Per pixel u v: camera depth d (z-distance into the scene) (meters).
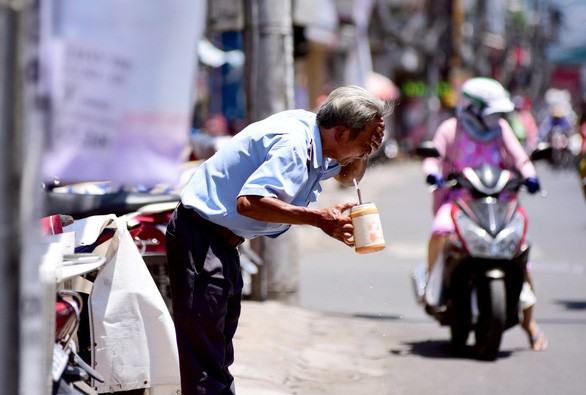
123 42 7.05
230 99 46.84
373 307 22.44
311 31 48.56
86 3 6.99
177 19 7.11
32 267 6.70
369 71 69.69
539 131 78.81
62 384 9.45
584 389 15.56
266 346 17.11
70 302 9.72
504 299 17.02
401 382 15.66
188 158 21.00
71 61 6.95
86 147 6.99
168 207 14.74
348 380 15.54
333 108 10.30
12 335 6.54
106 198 14.46
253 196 10.05
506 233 17.00
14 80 6.41
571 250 32.91
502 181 17.36
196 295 10.61
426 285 18.55
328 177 10.80
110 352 11.20
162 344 11.37
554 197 56.12
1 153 6.43
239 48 43.69
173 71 7.12
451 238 17.33
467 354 18.02
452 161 18.28
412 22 95.69
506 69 150.88
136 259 11.44
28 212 6.60
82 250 11.48
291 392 14.45
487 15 134.38
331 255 31.69
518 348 18.66
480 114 18.17
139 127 7.09
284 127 10.47
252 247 21.72
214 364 10.73
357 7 64.88
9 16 6.36
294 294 21.80
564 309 22.72
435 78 106.44
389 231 37.97
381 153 80.06
